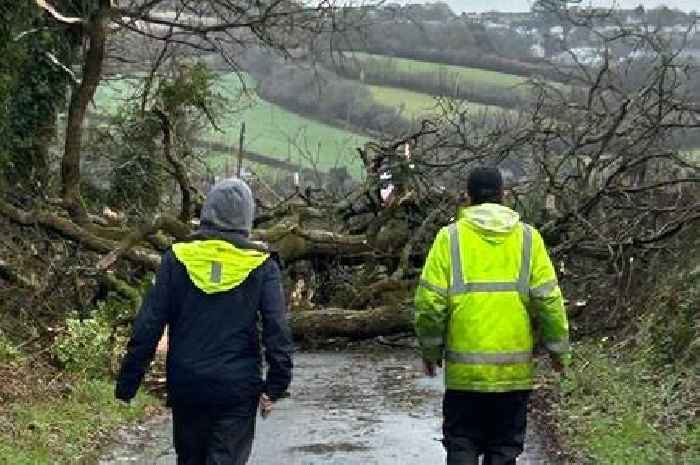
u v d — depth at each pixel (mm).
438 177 18094
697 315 11484
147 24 19344
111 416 10070
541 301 6410
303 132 27281
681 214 15414
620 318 14562
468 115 19234
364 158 17984
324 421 10297
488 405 6520
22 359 11320
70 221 15031
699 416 8984
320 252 17219
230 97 24828
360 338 15820
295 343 16312
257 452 8859
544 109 17203
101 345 12102
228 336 5480
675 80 15812
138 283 16438
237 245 5551
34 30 15500
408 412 10828
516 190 17188
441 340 6508
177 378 5469
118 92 22156
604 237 15820
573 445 8750
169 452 8914
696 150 17453
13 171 17641
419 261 18047
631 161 15852
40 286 13844
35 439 8625
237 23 18609
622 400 9906
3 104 15766
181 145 21203
